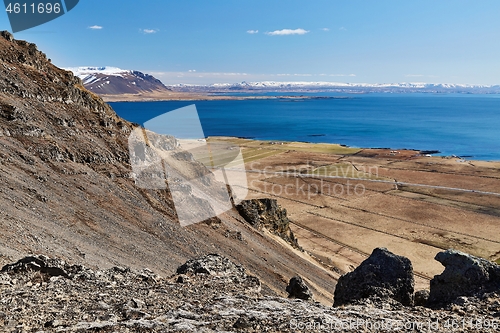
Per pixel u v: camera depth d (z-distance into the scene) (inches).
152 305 468.1
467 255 569.9
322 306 511.5
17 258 805.9
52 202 1294.3
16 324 375.6
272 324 415.5
